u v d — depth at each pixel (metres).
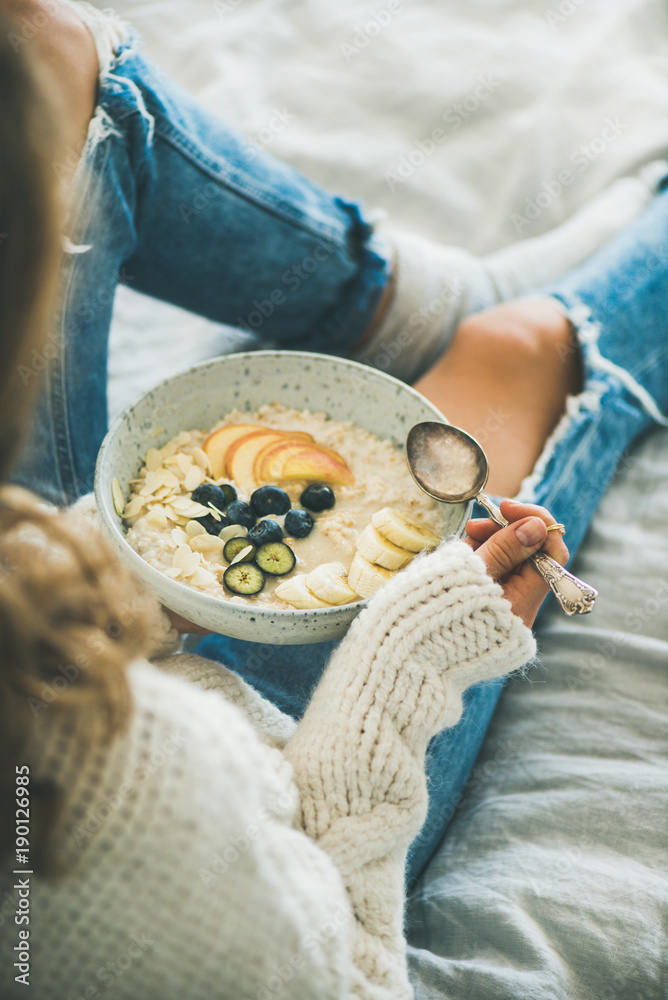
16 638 0.48
